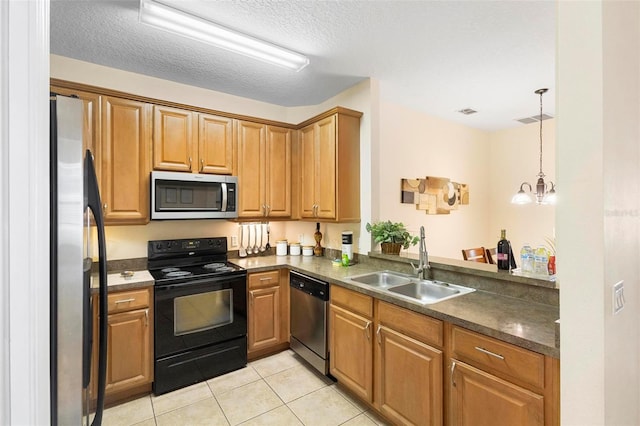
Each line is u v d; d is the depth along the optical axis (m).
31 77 0.49
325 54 2.45
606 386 1.06
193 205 2.66
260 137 3.10
